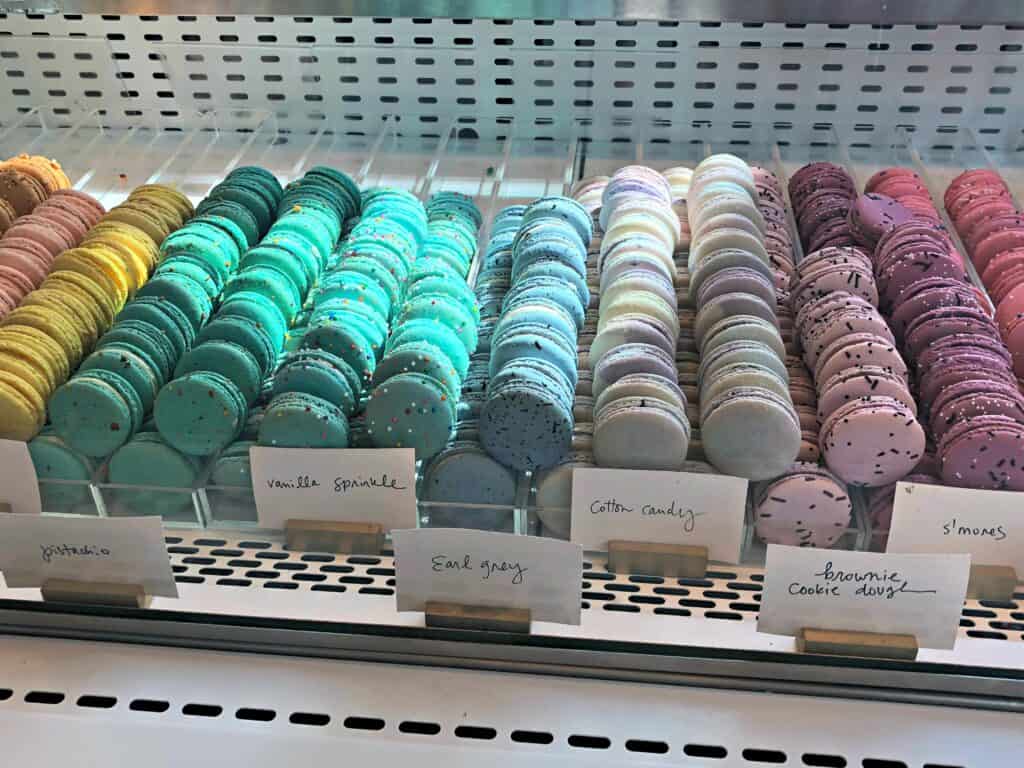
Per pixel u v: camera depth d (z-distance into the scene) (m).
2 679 0.39
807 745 0.36
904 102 0.66
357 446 0.45
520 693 0.39
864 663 0.38
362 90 0.69
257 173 0.63
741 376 0.44
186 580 0.42
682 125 0.69
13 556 0.40
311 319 0.50
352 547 0.43
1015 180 0.65
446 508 0.44
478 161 0.69
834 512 0.42
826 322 0.49
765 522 0.42
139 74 0.69
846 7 0.50
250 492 0.44
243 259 0.55
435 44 0.65
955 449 0.41
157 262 0.56
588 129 0.69
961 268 0.53
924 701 0.38
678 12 0.50
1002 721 0.37
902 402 0.44
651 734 0.37
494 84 0.67
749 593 0.41
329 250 0.59
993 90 0.65
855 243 0.58
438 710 0.38
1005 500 0.38
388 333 0.52
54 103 0.72
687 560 0.41
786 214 0.64
